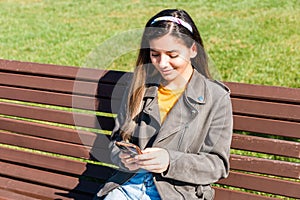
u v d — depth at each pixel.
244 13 9.03
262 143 2.83
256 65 6.66
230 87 2.86
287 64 6.61
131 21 9.22
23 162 3.43
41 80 3.29
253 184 2.87
